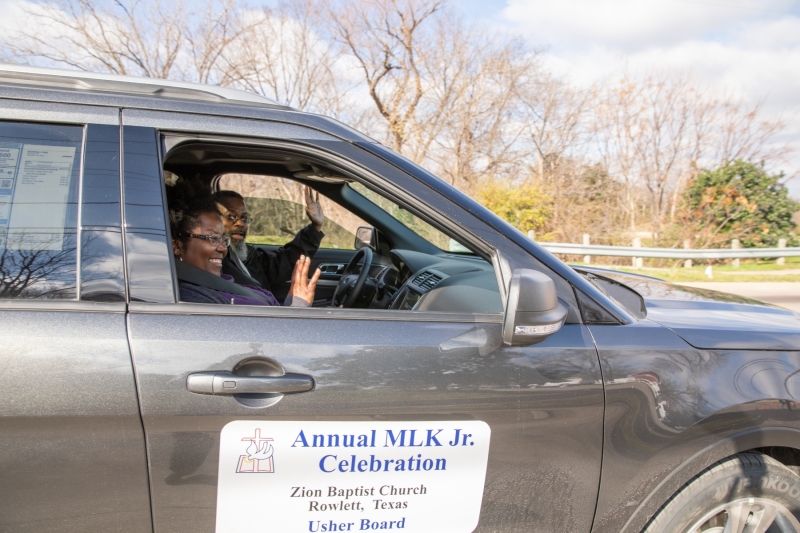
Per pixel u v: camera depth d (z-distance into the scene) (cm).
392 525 167
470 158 1669
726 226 1400
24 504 148
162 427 151
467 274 225
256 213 358
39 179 158
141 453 151
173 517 155
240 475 156
